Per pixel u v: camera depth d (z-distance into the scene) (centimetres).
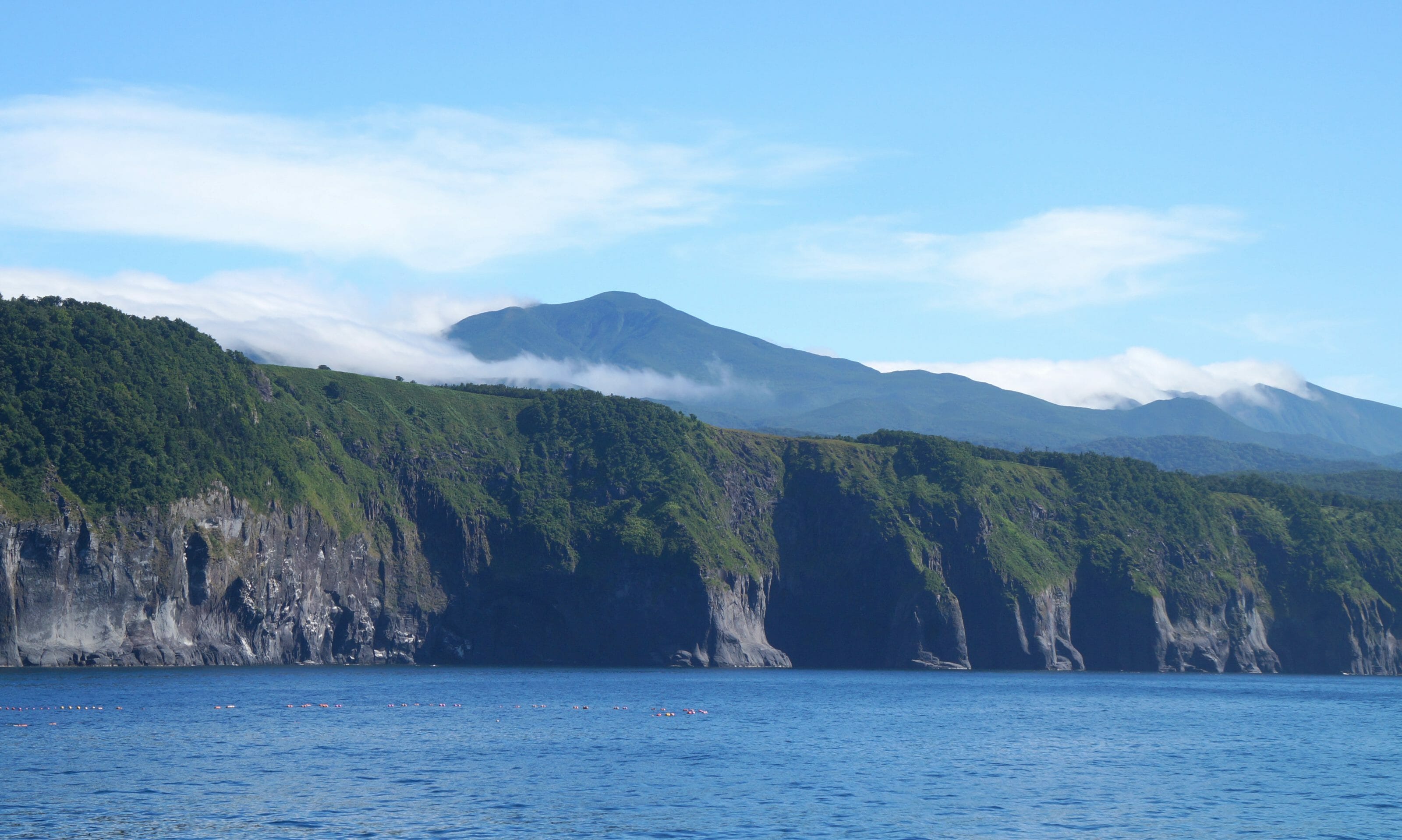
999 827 8125
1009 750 12212
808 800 8912
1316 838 8019
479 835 7556
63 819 7762
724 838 7625
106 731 11938
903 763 10975
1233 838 7988
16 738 11331
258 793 8712
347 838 7406
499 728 13238
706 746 11919
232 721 13225
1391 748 12975
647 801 8694
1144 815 8638
